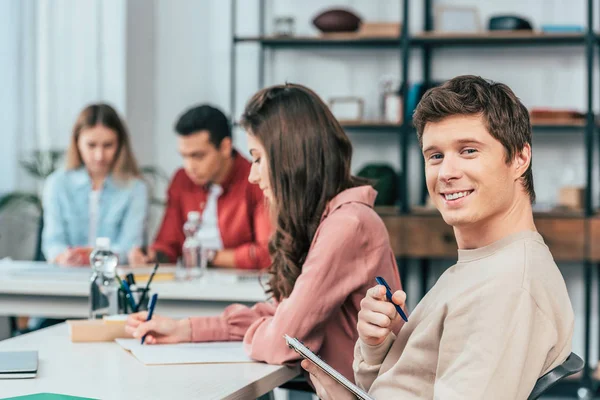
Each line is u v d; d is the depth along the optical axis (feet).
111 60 17.49
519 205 4.50
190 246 10.61
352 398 5.31
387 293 4.87
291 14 17.97
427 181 4.60
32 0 17.25
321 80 17.83
